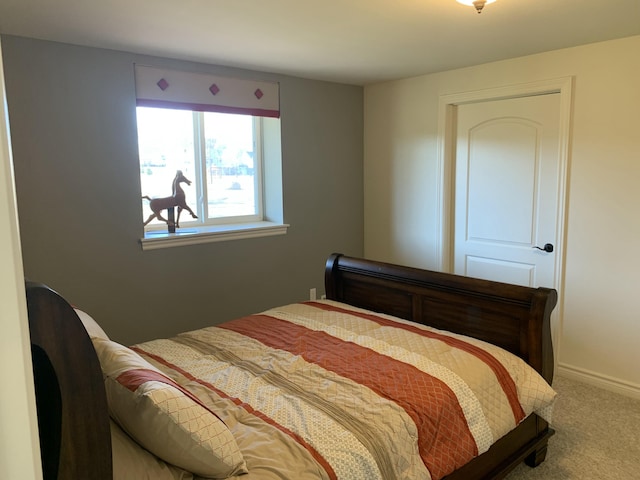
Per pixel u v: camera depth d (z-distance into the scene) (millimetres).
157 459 1325
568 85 3090
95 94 2941
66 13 2285
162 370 1949
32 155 2756
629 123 2881
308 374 1911
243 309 3797
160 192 3594
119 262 3125
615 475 2246
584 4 2244
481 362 2020
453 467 1696
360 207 4547
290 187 4000
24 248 2775
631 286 2967
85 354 867
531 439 2221
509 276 3652
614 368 3084
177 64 3266
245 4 2182
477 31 2666
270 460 1385
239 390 1782
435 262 4051
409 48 3023
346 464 1426
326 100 4152
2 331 427
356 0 2148
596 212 3070
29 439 455
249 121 4012
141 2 2141
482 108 3664
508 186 3580
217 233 3545
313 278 4258
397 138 4199
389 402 1702
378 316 2613
